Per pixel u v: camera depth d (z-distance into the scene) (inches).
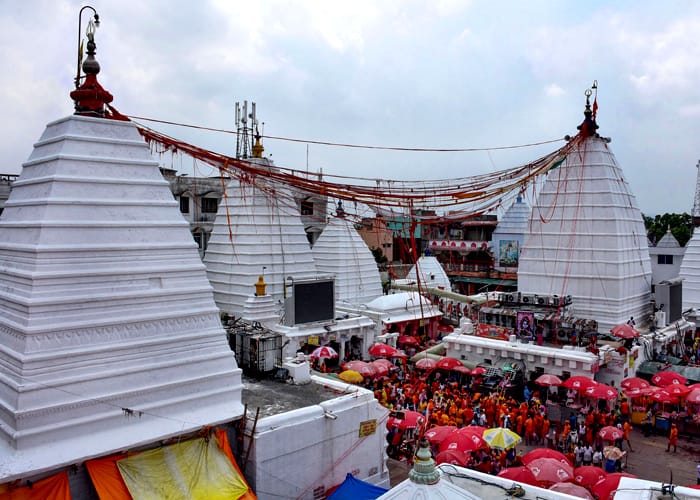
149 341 677.3
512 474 744.3
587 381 1173.1
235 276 1567.4
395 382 1330.0
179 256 726.5
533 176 811.4
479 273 2925.7
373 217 807.1
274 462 737.0
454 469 632.4
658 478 964.0
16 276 641.0
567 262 1571.1
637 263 1608.0
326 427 800.3
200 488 661.9
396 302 1784.0
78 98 704.4
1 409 604.7
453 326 1903.3
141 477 633.6
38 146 713.6
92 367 634.8
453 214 764.0
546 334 1434.5
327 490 802.2
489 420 1130.7
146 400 670.5
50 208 642.8
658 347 1513.3
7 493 561.0
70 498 587.5
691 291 1975.9
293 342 1385.3
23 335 604.7
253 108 1702.8
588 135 1568.7
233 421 738.8
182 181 2025.1
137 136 725.3
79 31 709.3
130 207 695.1
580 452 991.0
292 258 1612.9
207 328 737.0
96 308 648.4
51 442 597.9
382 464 892.0
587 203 1555.1
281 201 1499.8
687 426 1163.9
